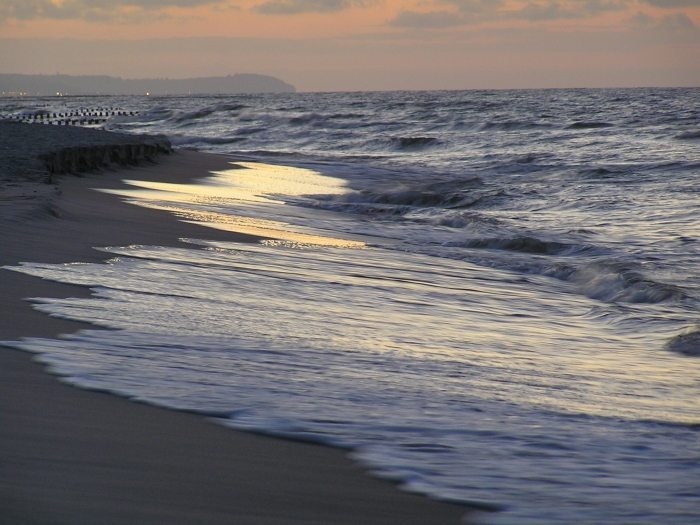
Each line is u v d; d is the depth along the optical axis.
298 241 28.34
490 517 6.93
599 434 9.90
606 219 40.53
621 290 23.09
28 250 19.08
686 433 10.25
